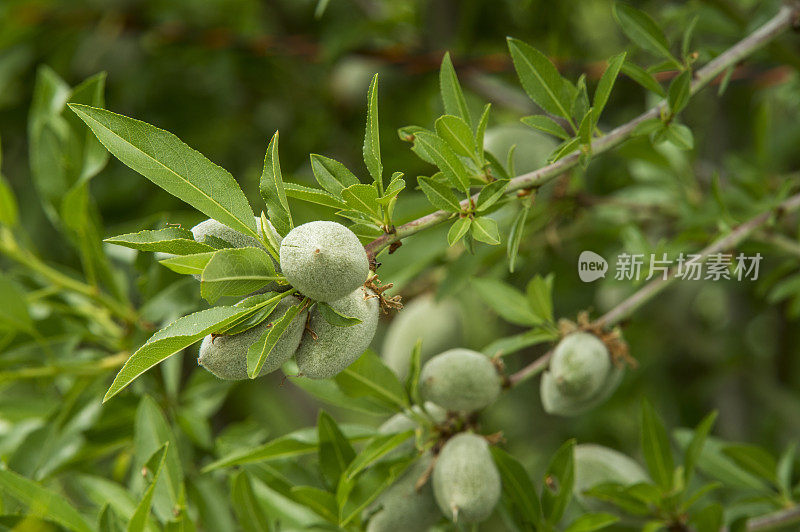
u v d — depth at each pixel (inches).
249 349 27.1
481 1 48.1
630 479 33.3
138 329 34.7
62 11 51.5
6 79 51.9
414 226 28.3
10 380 34.4
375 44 50.7
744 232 33.7
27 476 33.8
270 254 27.6
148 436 32.3
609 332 32.9
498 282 33.4
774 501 34.0
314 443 32.0
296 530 32.9
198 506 33.9
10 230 35.4
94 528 31.1
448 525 32.3
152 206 48.5
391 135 51.7
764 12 37.7
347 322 27.3
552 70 30.4
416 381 31.6
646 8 47.3
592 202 37.9
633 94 51.2
